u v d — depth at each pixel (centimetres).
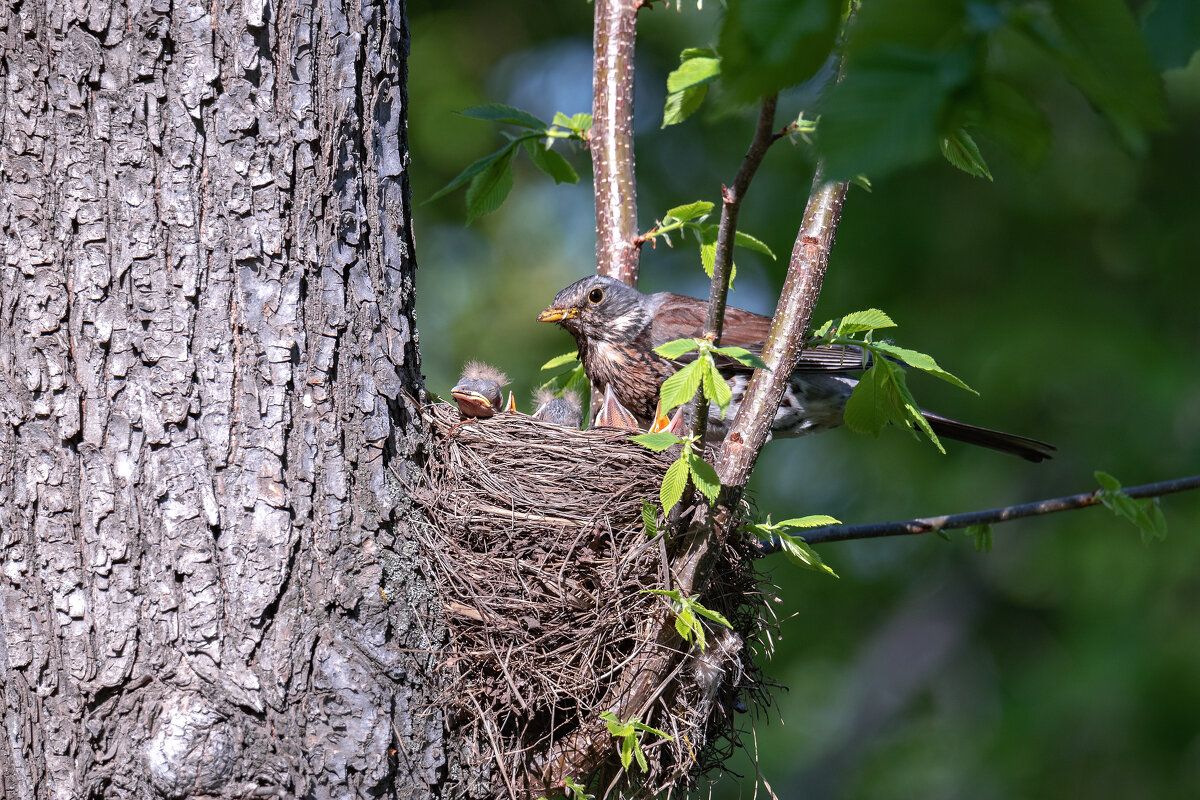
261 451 563
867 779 2019
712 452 741
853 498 1972
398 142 650
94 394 543
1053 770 1727
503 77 2162
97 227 550
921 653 2097
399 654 583
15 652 521
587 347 1131
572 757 649
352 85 614
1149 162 1838
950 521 825
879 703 2062
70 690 520
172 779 513
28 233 545
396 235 642
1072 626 1806
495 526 688
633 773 666
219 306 565
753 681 727
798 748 2070
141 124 558
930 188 1845
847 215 1861
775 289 1894
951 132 293
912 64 275
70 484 536
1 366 540
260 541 554
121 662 525
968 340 1797
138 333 552
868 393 662
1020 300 1811
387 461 617
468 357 2022
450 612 639
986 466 1873
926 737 2036
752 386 640
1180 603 1731
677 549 665
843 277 1855
